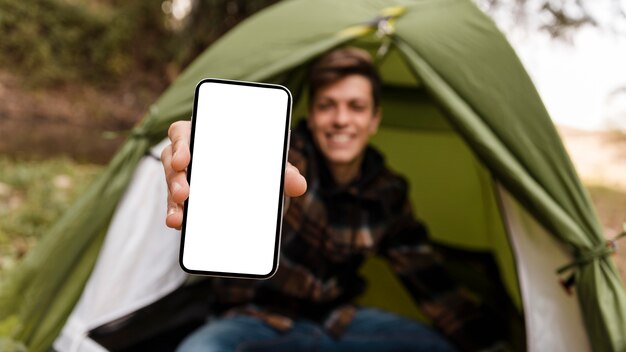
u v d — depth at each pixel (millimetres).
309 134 1508
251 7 3877
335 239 1489
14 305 1515
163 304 1657
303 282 1461
